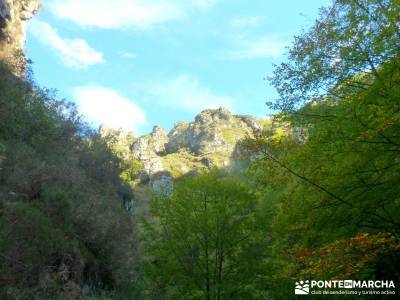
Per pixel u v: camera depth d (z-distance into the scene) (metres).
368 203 8.47
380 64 8.61
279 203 12.26
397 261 10.61
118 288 16.30
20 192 14.41
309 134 9.71
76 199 16.17
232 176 13.80
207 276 12.77
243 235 12.94
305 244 9.52
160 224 13.80
